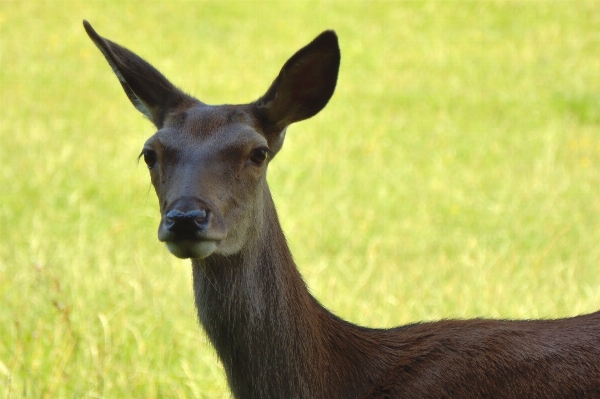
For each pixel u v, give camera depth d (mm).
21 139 38281
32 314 20703
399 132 40531
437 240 27828
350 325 14133
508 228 28844
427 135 40188
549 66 50812
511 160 36344
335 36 13953
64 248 25406
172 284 22344
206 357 19016
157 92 14531
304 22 60562
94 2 64812
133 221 28844
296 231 28219
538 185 32906
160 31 58688
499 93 46469
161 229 12547
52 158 35438
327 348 13719
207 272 13453
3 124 40531
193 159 13180
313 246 27125
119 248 25734
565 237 27797
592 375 12953
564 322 13789
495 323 13953
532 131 40312
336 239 27734
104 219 29141
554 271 23906
